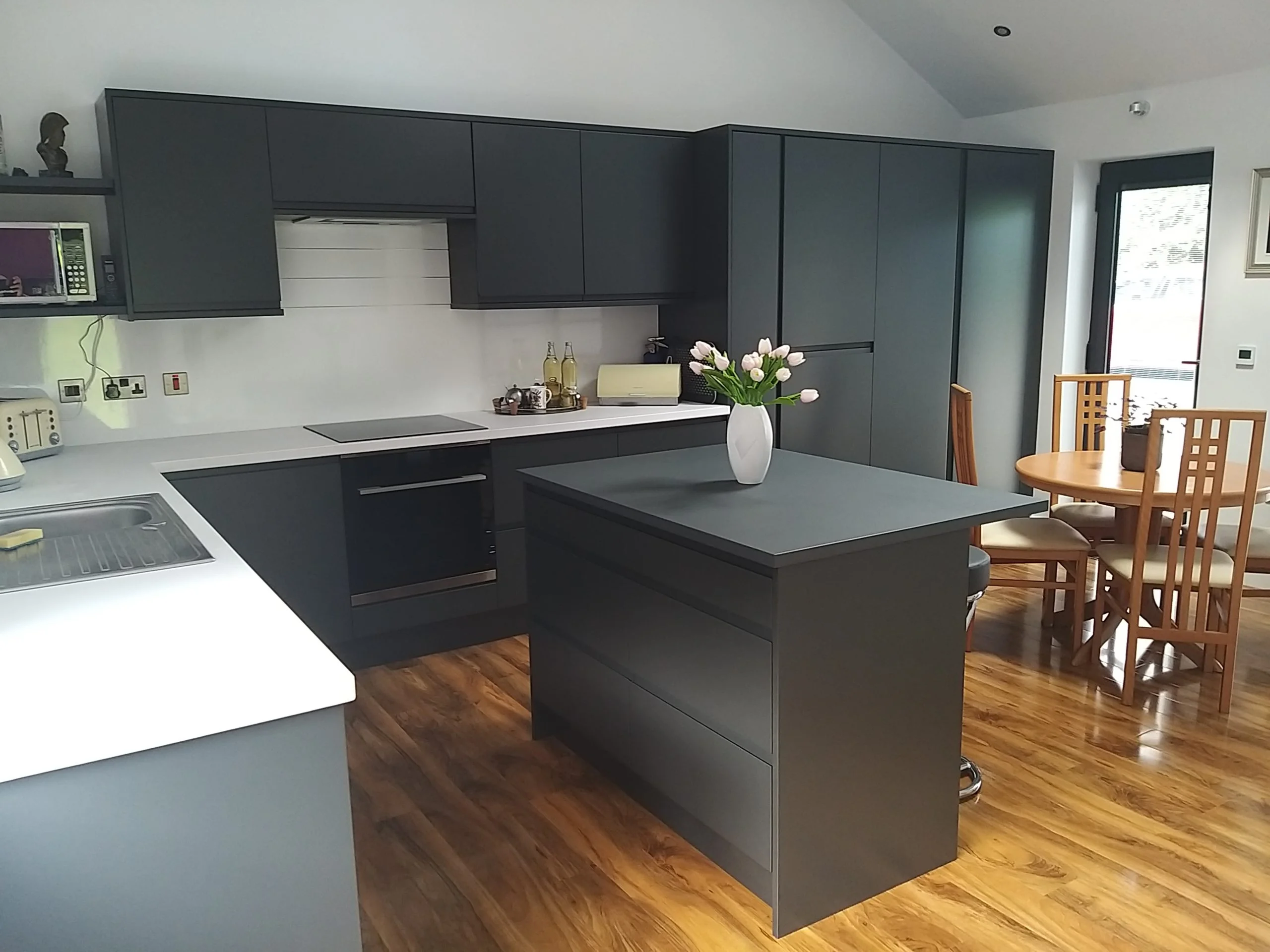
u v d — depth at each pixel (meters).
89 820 1.23
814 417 4.71
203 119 3.37
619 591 2.63
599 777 2.92
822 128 5.21
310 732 1.36
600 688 2.81
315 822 1.38
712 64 4.84
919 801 2.38
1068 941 2.15
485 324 4.42
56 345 3.54
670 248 4.48
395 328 4.20
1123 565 3.42
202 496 3.32
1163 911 2.25
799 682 2.12
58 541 2.19
